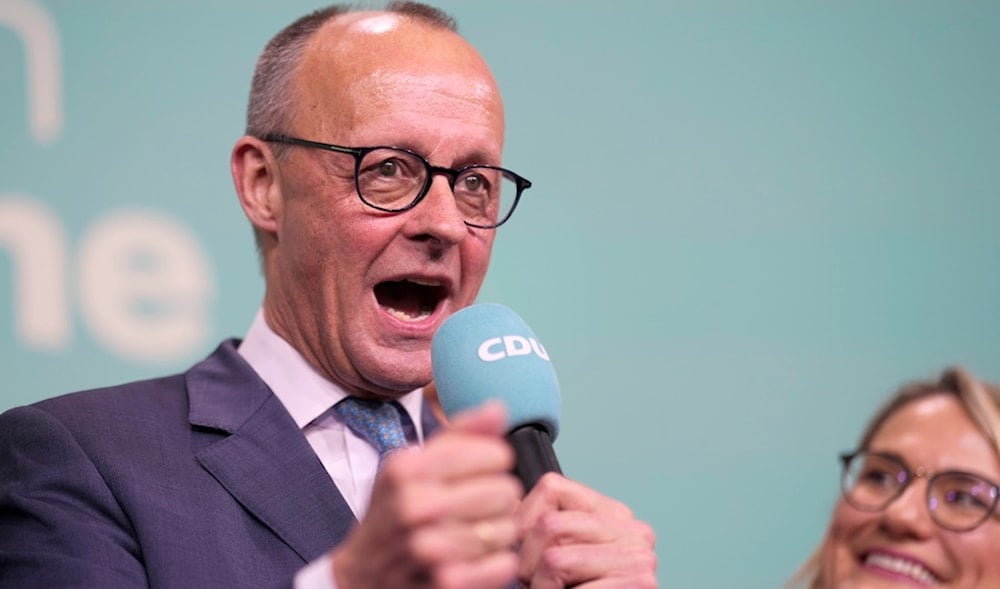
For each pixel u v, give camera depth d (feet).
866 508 16.15
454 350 10.05
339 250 11.61
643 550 8.49
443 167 11.62
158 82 17.88
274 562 10.75
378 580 7.30
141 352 17.26
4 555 10.52
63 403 11.40
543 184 19.27
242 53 18.28
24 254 17.02
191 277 17.63
